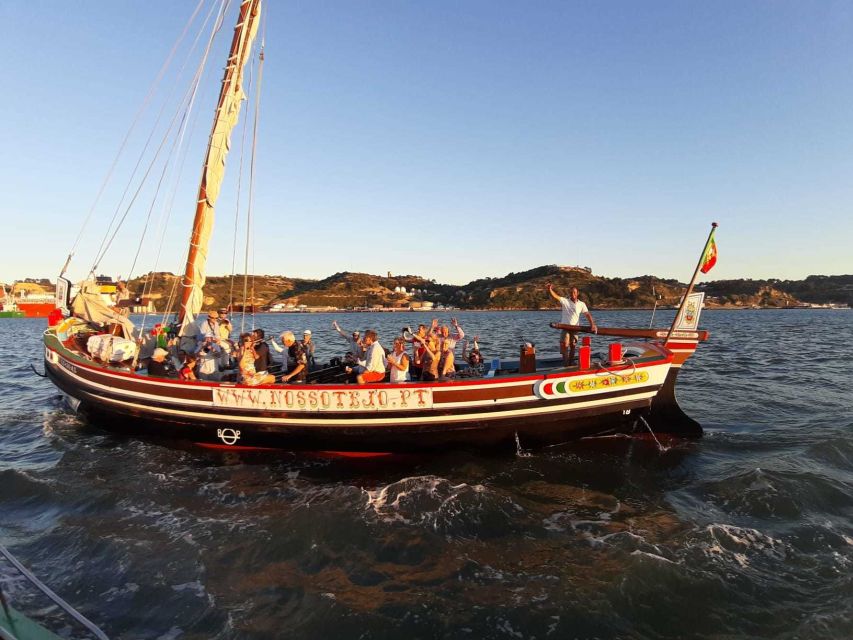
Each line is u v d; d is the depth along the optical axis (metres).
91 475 8.32
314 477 8.38
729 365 21.16
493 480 8.13
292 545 5.93
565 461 9.02
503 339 33.94
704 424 11.46
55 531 6.31
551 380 8.72
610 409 8.99
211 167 11.41
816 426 11.07
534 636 4.34
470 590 5.04
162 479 8.16
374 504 7.04
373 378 9.23
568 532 6.32
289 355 10.99
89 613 4.69
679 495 7.56
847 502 7.09
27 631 3.29
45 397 15.17
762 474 7.90
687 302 10.19
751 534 6.11
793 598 4.84
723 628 4.44
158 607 4.77
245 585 5.14
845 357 23.92
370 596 4.95
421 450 9.11
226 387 9.19
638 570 5.27
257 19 11.40
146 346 11.89
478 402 8.71
